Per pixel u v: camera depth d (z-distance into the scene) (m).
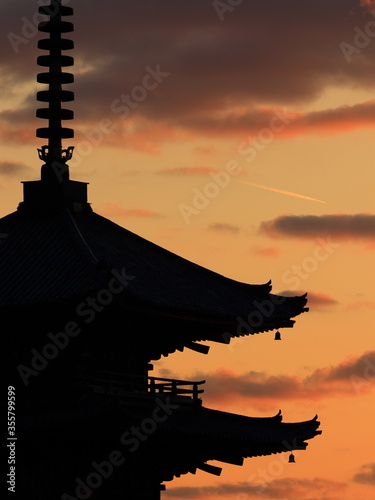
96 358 80.62
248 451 87.44
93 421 76.00
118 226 86.94
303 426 90.50
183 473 86.12
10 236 84.00
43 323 79.00
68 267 79.94
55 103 86.00
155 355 85.56
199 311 81.75
